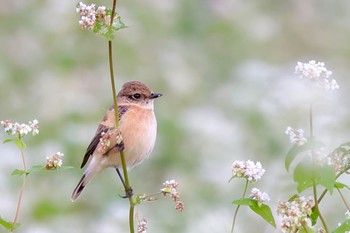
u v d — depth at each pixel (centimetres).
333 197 1308
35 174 1410
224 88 1673
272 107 1508
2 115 1559
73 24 1711
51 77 1627
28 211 1370
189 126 1550
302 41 1902
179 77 1692
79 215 1391
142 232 716
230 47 1798
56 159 702
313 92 642
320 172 648
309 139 645
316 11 1952
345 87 1677
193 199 1420
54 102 1559
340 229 649
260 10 1919
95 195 1412
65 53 1653
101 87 1631
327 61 1869
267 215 673
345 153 673
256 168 677
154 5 1781
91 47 1692
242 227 1361
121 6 1752
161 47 1738
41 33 1698
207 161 1504
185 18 1811
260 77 1593
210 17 1848
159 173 1498
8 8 1717
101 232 1350
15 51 1675
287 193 1191
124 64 1681
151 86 1675
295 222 647
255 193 677
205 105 1658
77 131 1477
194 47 1783
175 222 1357
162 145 1509
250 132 1523
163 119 1547
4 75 1611
